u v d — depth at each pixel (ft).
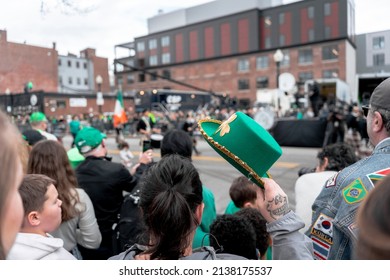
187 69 86.22
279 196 3.75
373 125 3.95
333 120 36.27
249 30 64.54
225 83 92.53
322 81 49.83
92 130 8.54
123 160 29.60
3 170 1.96
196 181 3.82
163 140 7.66
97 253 7.86
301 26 40.57
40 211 4.85
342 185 3.76
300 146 40.50
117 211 8.33
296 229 3.68
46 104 27.66
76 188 6.84
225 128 4.03
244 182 8.14
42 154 6.50
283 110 55.47
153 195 3.61
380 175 3.43
